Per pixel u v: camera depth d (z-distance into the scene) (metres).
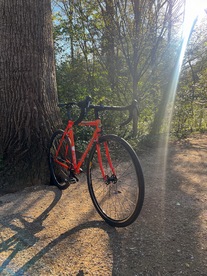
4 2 3.68
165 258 2.16
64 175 3.51
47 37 4.00
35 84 3.89
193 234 2.46
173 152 5.45
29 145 3.90
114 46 6.14
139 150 5.51
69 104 3.39
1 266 2.15
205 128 8.20
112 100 6.25
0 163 3.87
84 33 6.23
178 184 3.69
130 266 2.09
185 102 7.64
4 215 2.96
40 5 3.85
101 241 2.41
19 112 3.89
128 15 5.80
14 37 3.75
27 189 3.65
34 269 2.10
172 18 6.26
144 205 3.05
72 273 2.04
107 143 2.77
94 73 6.47
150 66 6.43
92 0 5.93
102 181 3.12
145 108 6.72
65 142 3.45
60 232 2.58
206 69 7.73
